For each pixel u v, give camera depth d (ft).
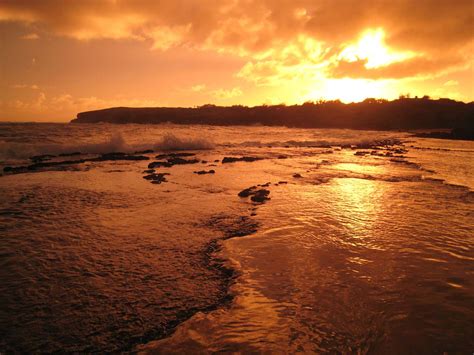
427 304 10.61
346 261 13.80
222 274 12.85
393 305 10.55
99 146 56.44
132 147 59.88
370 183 31.09
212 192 26.21
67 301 10.78
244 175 34.32
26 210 20.58
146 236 16.48
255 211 20.98
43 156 48.34
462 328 9.38
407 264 13.57
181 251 14.78
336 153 61.62
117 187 27.55
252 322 9.68
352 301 10.78
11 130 78.59
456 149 77.15
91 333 9.29
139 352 8.51
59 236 16.34
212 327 9.45
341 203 23.27
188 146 65.51
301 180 31.91
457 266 13.46
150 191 26.17
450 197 25.64
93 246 15.17
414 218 19.97
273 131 123.75
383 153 62.69
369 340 8.87
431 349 8.51
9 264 13.26
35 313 10.12
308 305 10.54
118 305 10.62
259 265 13.41
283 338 8.95
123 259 13.89
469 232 17.60
